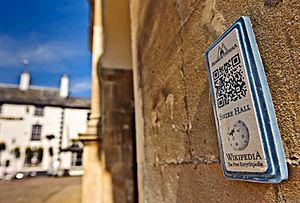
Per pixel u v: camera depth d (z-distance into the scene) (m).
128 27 5.06
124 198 4.26
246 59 0.62
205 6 0.92
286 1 0.56
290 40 0.54
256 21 0.64
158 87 1.42
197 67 0.96
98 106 4.80
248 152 0.59
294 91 0.52
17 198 9.45
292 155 0.52
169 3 1.28
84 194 4.18
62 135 25.31
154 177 1.44
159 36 1.42
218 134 0.73
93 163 4.37
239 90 0.64
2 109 24.34
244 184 0.66
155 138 1.45
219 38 0.75
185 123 1.05
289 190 0.52
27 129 24.50
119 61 5.12
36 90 27.86
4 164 22.77
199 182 0.91
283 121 0.54
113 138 4.55
